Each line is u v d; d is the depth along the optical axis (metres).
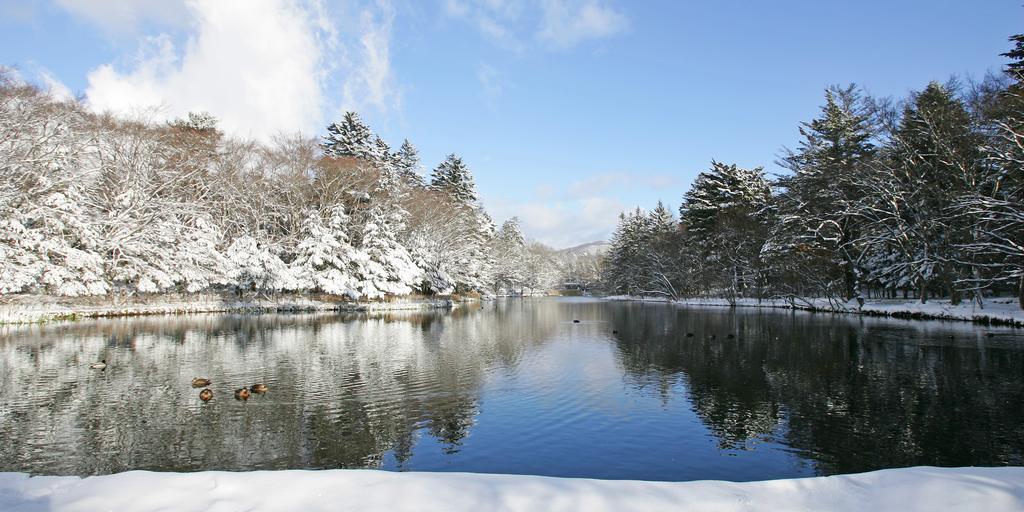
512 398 12.93
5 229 27.98
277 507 4.52
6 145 28.64
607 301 81.88
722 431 10.42
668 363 18.00
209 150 42.81
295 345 21.41
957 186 30.19
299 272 40.81
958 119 29.36
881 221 34.69
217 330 26.58
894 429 10.43
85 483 5.00
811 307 43.31
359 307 43.88
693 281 64.50
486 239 78.69
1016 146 24.94
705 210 61.53
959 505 4.59
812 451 9.32
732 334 26.48
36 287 29.98
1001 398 12.48
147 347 20.31
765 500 4.79
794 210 42.81
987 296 37.62
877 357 18.09
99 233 33.41
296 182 44.66
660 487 5.10
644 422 11.00
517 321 36.47
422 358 18.62
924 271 34.28
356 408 11.87
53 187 31.81
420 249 51.62
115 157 36.50
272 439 9.74
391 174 57.19
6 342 21.41
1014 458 8.88
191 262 37.03
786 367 16.88
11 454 8.84
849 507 4.64
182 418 10.90
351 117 58.69
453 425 10.74
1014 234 27.09
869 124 38.41
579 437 10.05
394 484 5.06
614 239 103.94
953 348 19.56
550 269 144.50
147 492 4.80
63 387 13.47
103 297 34.31
